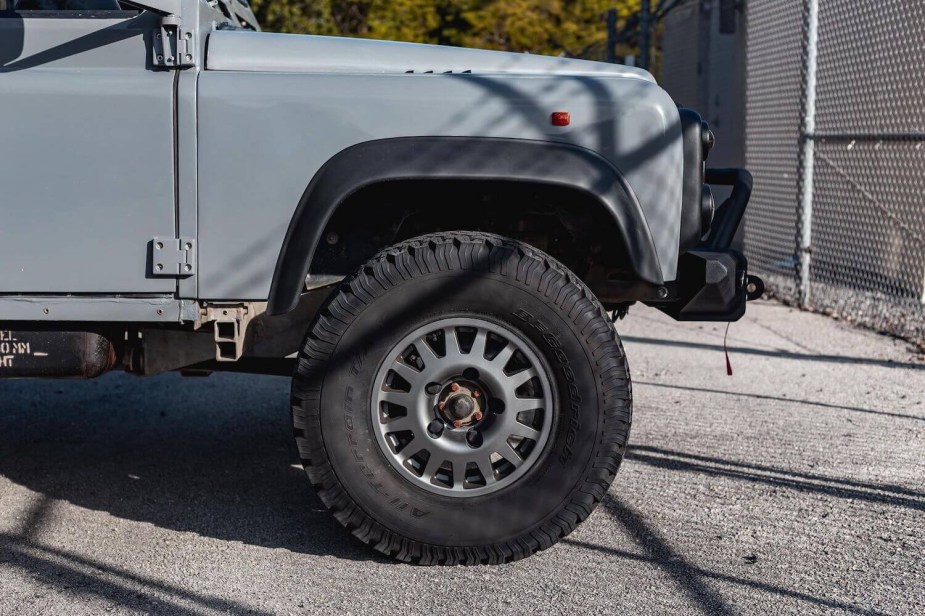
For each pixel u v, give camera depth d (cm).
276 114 323
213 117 323
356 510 326
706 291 357
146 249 328
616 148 329
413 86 327
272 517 381
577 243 369
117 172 325
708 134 353
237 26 442
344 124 323
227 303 332
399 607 303
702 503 390
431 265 321
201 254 328
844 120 873
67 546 352
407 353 330
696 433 484
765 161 988
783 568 330
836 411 524
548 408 327
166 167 325
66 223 327
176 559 340
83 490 412
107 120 324
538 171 321
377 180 318
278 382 612
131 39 330
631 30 1178
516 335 324
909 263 786
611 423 326
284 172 324
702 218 356
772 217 973
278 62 340
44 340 336
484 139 323
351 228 356
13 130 324
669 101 336
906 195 788
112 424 516
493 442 326
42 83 324
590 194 324
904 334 723
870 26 825
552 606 303
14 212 327
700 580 321
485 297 322
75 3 347
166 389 591
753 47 1019
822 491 403
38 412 540
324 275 357
